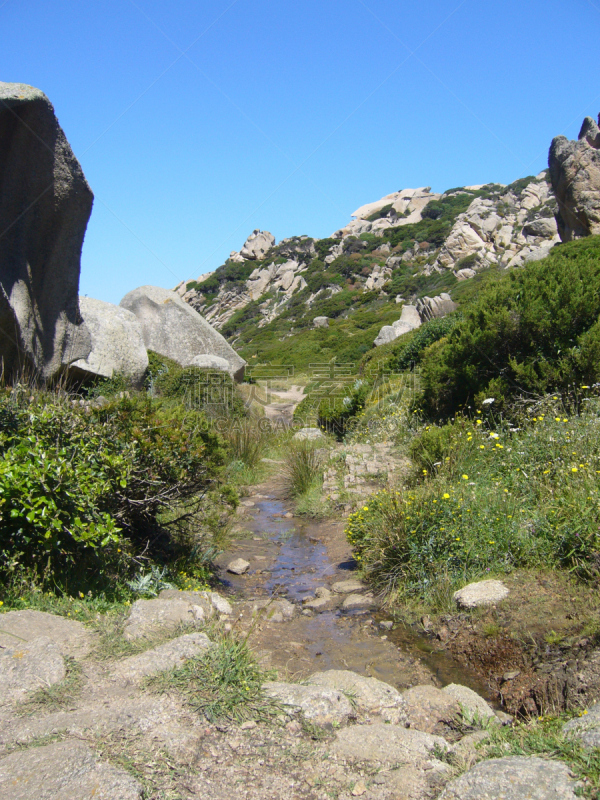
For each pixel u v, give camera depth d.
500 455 6.16
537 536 4.38
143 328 15.96
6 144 8.01
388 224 82.94
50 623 3.01
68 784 1.85
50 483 3.58
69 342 9.59
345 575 5.45
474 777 1.94
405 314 28.42
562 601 3.65
